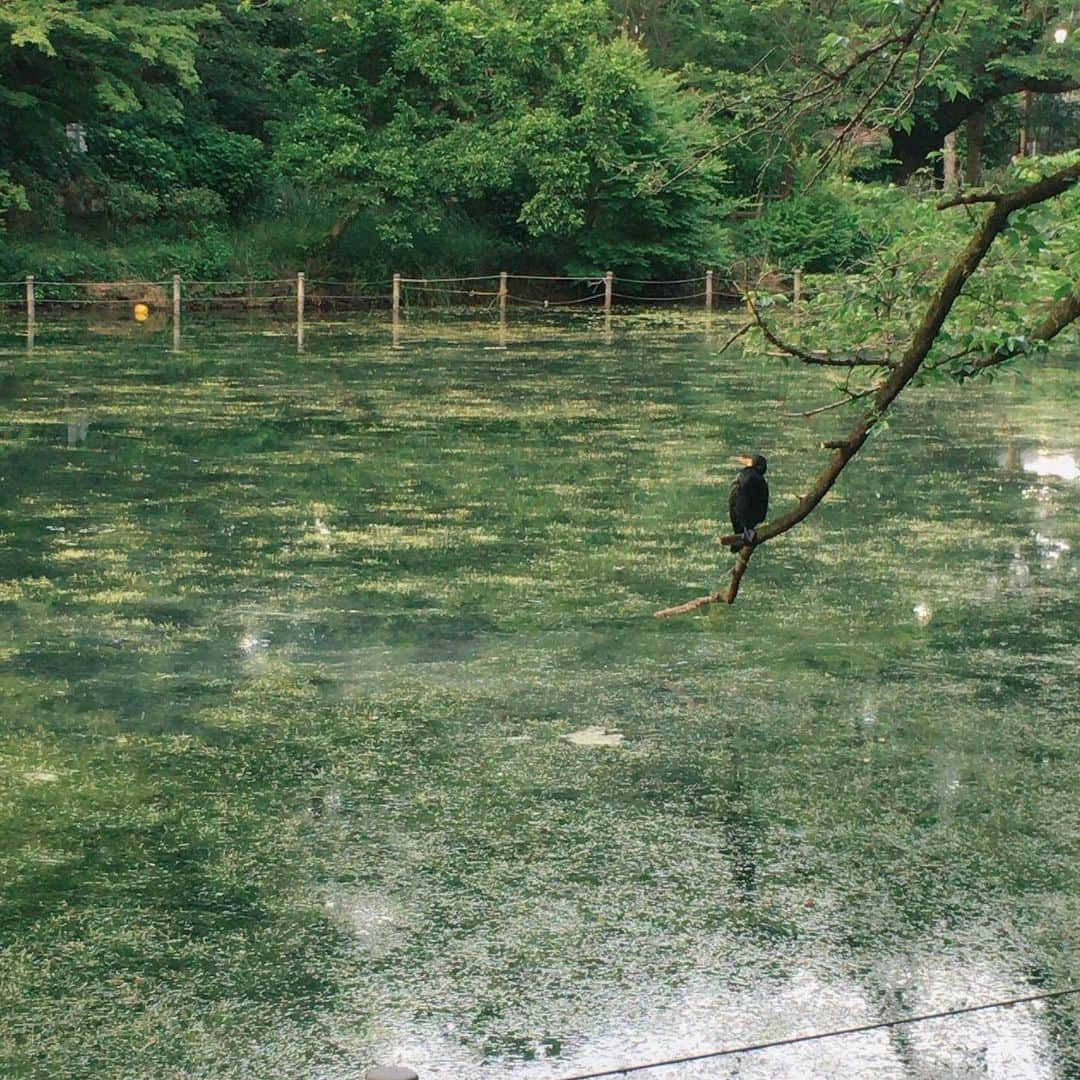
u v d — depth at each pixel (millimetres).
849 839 7258
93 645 9992
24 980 5992
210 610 10758
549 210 32781
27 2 28578
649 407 20000
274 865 6961
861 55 6988
